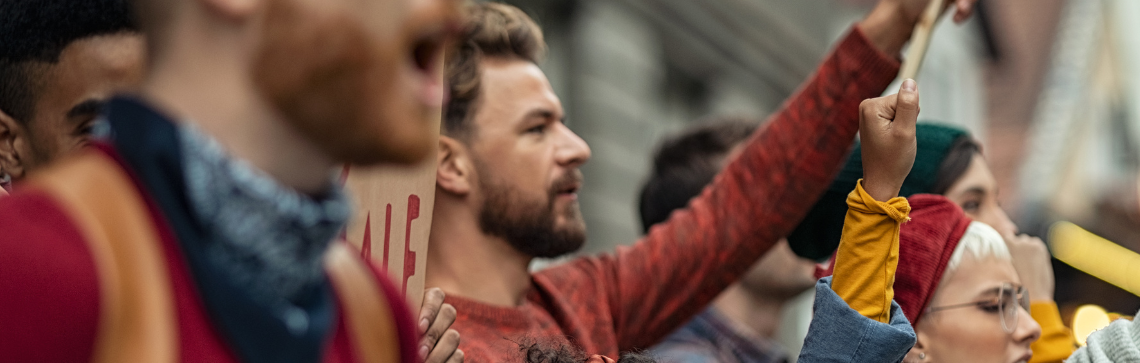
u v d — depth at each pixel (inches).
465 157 103.6
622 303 115.3
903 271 97.9
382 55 42.7
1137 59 553.9
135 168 41.9
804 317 367.9
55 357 38.1
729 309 151.3
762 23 422.6
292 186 44.3
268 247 42.8
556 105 106.6
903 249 98.6
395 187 80.8
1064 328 114.9
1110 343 90.5
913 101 76.6
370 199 79.8
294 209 43.2
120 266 40.1
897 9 113.0
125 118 42.1
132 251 40.6
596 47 336.2
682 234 117.7
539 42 110.1
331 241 45.3
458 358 78.4
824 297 77.4
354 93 42.4
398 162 44.4
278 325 43.3
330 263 49.9
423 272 80.8
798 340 362.0
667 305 116.6
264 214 42.5
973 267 98.8
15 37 76.8
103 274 39.3
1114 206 503.2
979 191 120.6
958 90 579.2
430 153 45.6
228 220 41.9
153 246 41.1
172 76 43.2
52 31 76.0
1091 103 528.1
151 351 40.1
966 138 122.6
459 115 103.6
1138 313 90.7
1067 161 498.9
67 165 41.6
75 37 75.7
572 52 331.6
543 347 92.0
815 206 125.3
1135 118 545.6
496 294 102.8
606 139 332.2
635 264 117.3
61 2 76.3
